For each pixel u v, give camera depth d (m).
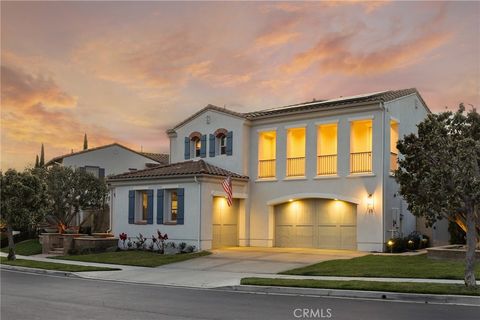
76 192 35.38
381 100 23.44
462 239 23.50
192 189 25.72
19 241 37.25
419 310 11.03
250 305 11.96
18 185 25.44
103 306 11.95
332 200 25.25
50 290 15.09
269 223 27.02
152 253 25.59
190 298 13.27
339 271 17.23
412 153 14.05
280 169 26.89
